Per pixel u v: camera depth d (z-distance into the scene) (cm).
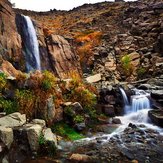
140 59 2736
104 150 1002
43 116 1150
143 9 3584
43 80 1230
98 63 2812
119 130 1285
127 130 1258
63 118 1265
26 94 1157
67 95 1382
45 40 2389
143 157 942
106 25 3638
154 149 1026
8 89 1153
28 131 936
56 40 2456
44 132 1024
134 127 1305
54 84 1302
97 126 1333
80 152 975
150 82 2184
